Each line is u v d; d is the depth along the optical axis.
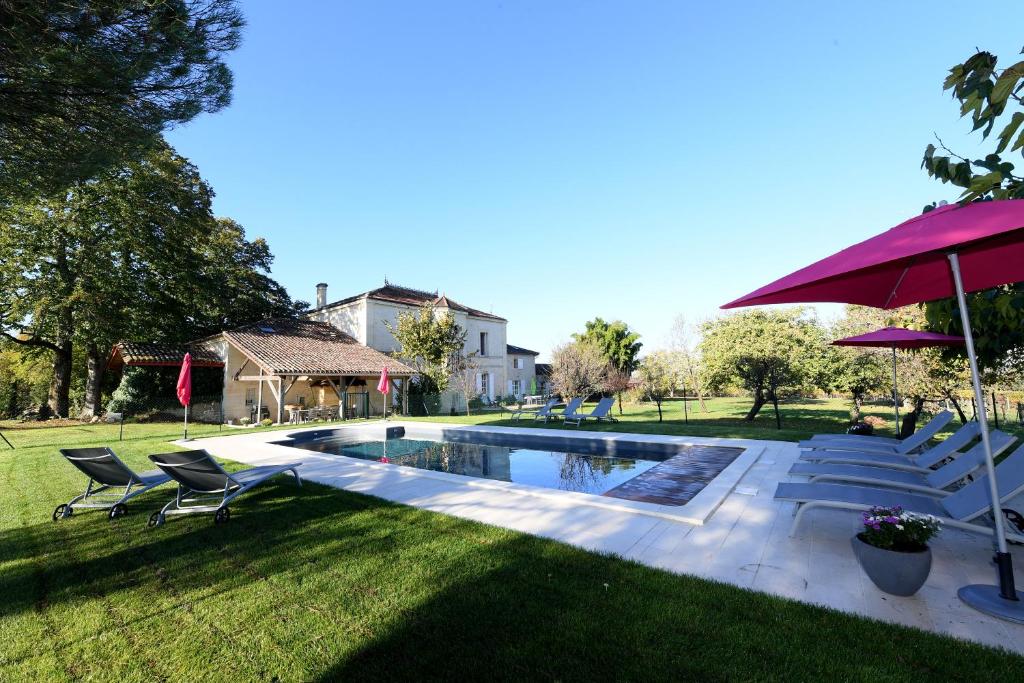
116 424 20.77
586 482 8.51
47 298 20.56
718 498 5.96
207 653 2.99
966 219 2.82
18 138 5.82
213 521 5.77
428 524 5.42
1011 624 3.08
